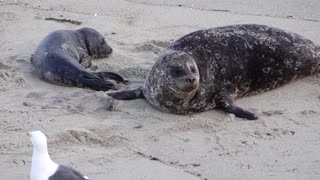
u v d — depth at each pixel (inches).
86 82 924.0
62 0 1494.8
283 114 841.5
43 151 487.2
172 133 768.9
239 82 905.5
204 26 1275.8
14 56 1057.5
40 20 1304.1
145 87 873.5
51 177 479.2
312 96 917.8
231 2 1487.5
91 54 1072.2
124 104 865.5
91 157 684.1
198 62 882.1
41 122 782.5
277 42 954.1
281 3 1473.9
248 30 962.7
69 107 844.0
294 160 697.6
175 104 835.4
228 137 760.3
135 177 640.4
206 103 861.8
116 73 972.6
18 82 939.3
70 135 725.3
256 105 888.9
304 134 772.0
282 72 945.5
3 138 725.3
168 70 829.2
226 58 903.1
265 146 735.1
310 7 1439.5
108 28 1261.1
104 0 1496.1
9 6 1417.3
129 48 1127.0
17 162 663.8
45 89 921.5
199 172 663.1
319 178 651.5
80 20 1317.7
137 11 1400.1
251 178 650.2
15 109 826.8
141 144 732.0
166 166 673.6
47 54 974.4
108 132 757.9
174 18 1338.6
